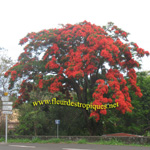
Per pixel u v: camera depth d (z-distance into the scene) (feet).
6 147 36.81
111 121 66.69
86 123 70.54
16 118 79.20
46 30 69.77
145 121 76.64
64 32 65.92
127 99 60.59
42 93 65.36
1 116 76.89
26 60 68.03
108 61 60.23
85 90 69.92
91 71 59.77
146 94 76.48
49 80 64.13
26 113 66.03
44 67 63.98
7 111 49.16
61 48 66.74
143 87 77.56
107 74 62.28
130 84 66.54
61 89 71.26
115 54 59.77
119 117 72.13
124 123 73.92
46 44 65.72
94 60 61.26
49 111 81.20
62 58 62.80
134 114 71.72
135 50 66.13
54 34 64.90
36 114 65.21
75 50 64.75
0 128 76.23
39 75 64.34
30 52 68.64
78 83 69.72
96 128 69.62
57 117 77.87
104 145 37.70
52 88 61.77
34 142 48.83
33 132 73.46
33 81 67.82
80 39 65.92
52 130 75.72
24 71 65.36
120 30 71.87
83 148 33.14
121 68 67.67
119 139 41.73
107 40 62.23
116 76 62.28
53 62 61.93
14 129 81.20
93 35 61.52
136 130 71.72
